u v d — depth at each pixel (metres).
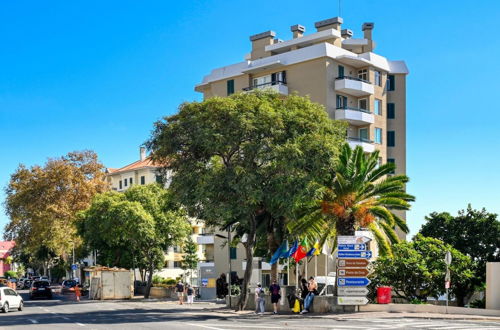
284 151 32.41
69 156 76.56
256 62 64.62
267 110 33.97
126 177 108.62
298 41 65.19
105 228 59.84
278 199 32.72
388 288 34.53
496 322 27.03
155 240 61.00
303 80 60.78
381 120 64.50
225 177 33.53
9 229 73.44
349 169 34.78
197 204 35.75
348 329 23.17
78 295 58.88
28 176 73.75
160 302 53.31
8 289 39.44
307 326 24.92
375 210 34.81
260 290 35.41
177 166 36.00
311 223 35.38
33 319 31.19
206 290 57.41
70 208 73.62
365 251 33.69
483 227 55.78
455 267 42.44
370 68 62.94
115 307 44.84
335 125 37.53
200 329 23.86
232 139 33.53
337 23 67.38
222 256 68.19
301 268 57.16
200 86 71.44
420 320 28.28
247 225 41.38
